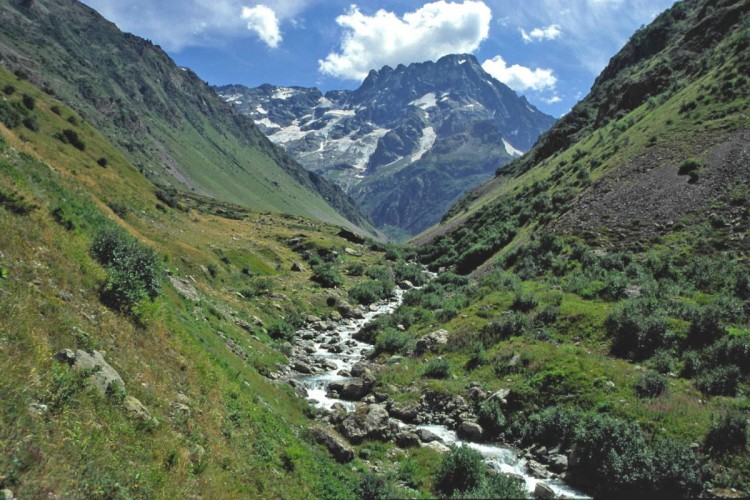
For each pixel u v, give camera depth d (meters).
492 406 26.75
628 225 51.12
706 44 103.00
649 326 30.09
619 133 85.12
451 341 36.69
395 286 77.19
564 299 39.41
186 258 47.03
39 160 33.78
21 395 10.72
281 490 16.00
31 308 14.02
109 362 15.01
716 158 52.09
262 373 30.56
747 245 39.78
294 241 97.06
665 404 23.62
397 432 25.06
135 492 11.30
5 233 16.67
